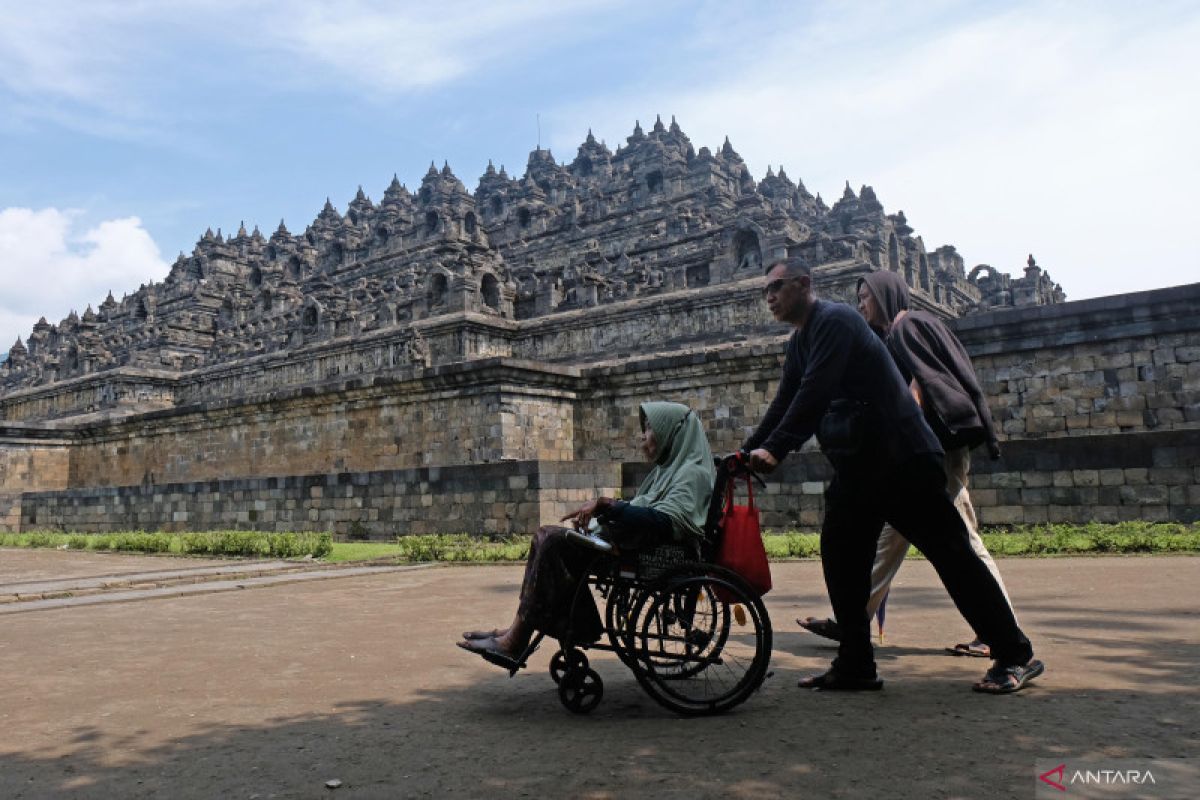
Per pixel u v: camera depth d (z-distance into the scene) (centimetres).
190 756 417
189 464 3559
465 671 616
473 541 1866
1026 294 5603
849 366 518
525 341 3931
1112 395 1866
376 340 4153
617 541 482
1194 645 605
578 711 482
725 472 521
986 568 506
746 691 471
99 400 5469
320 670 631
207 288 7656
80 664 678
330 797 354
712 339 3309
